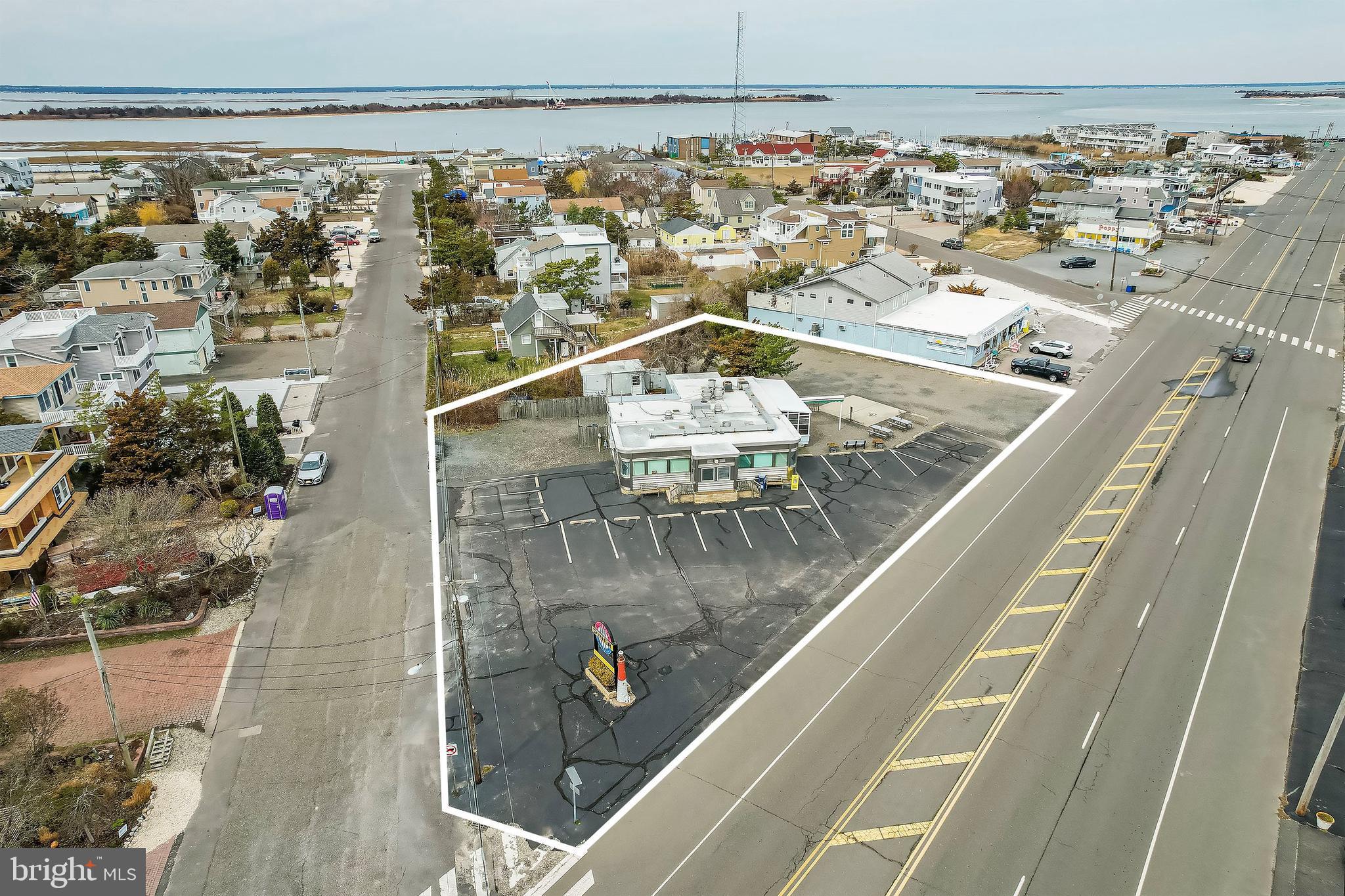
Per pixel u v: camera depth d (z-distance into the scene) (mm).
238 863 19594
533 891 18750
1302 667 25797
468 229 93250
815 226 79125
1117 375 52125
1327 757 20812
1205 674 25547
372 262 86625
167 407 37125
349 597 29984
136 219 94812
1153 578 30578
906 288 59375
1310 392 48750
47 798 20469
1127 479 38500
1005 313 57250
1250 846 19672
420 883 19031
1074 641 27188
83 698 25062
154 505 30828
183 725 23969
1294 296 69375
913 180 119000
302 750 23078
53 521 31984
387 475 39688
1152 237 86625
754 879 18859
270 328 63375
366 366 54969
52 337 43125
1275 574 30703
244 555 31859
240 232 83500
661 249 89375
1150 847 19609
